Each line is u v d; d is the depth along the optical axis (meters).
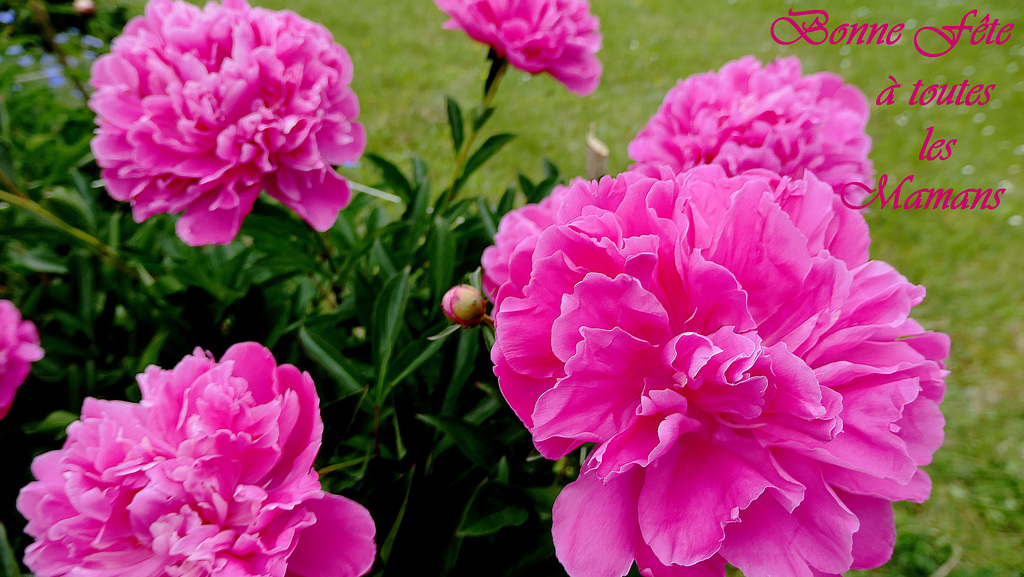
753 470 0.31
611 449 0.30
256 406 0.33
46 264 0.59
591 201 0.34
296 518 0.31
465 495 0.43
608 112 1.84
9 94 0.81
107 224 0.60
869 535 0.33
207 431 0.32
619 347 0.30
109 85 0.44
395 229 0.55
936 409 0.34
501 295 0.34
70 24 0.92
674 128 0.56
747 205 0.32
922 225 1.45
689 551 0.30
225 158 0.42
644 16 2.55
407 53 2.10
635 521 0.31
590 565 0.30
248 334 0.49
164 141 0.41
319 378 0.47
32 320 0.53
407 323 0.51
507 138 0.58
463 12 0.53
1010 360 1.19
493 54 0.57
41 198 0.63
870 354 0.33
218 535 0.30
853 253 0.37
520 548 0.41
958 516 0.98
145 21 0.47
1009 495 1.00
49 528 0.31
